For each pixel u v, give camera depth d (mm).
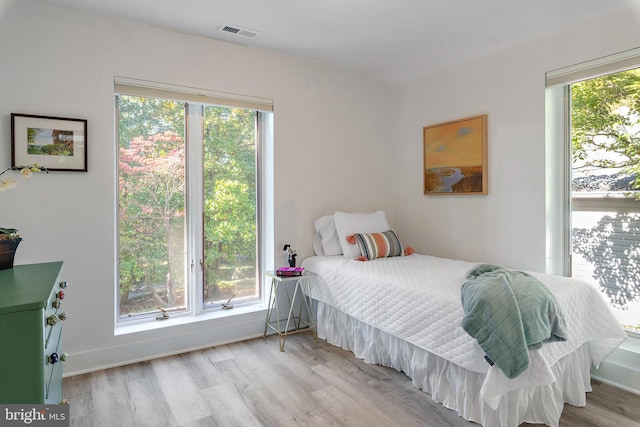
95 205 2602
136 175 2908
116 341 2670
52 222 2469
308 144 3521
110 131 2645
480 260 3178
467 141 3225
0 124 2314
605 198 2541
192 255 3125
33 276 1604
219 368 2613
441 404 2137
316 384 2375
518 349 1693
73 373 2518
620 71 2352
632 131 2408
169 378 2465
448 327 2039
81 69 2549
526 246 2848
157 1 2436
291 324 3445
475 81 3188
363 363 2697
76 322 2545
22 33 2371
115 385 2369
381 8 2508
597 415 2010
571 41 2570
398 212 4008
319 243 3539
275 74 3328
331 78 3654
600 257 2576
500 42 2926
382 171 4008
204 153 3176
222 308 3270
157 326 2842
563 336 1852
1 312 1105
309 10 2555
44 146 2428
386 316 2469
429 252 3650
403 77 3828
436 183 3525
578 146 2664
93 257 2598
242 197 3369
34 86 2404
